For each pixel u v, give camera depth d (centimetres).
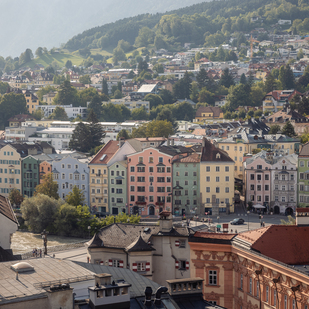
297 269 5891
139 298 4809
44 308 4216
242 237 7125
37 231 17862
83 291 4738
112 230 8844
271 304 6322
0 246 7681
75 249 14062
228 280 7162
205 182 19450
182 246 8406
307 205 18938
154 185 19825
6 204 8875
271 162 19662
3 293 4266
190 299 5041
